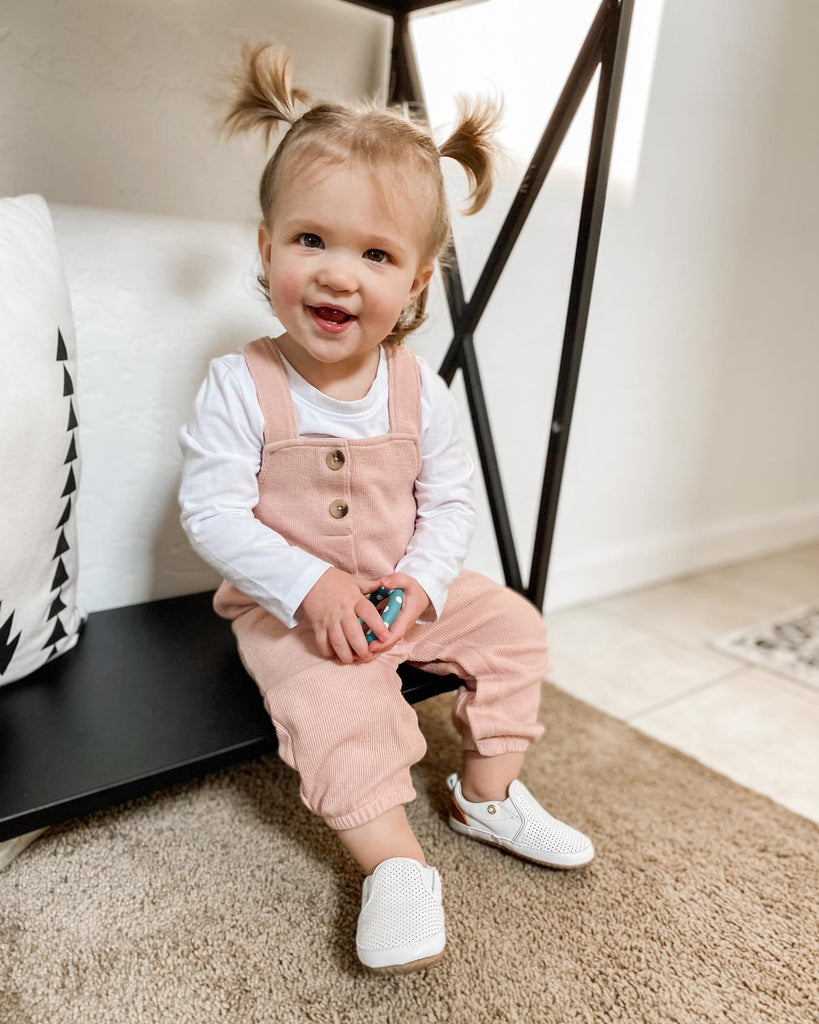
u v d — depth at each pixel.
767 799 0.90
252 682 0.77
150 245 0.83
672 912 0.73
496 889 0.73
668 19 1.12
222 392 0.69
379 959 0.59
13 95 0.72
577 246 0.79
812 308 1.58
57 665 0.78
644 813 0.86
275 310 0.67
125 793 0.62
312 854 0.75
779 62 1.30
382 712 0.65
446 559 0.74
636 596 1.46
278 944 0.65
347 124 0.63
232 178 0.86
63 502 0.71
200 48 0.80
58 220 0.78
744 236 1.38
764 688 1.16
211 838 0.76
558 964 0.66
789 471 1.72
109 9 0.75
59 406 0.68
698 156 1.25
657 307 1.30
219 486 0.69
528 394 1.19
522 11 0.98
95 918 0.66
